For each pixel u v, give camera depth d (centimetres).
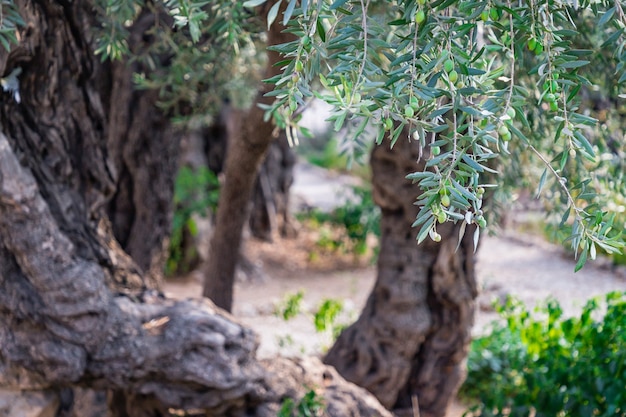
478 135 138
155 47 354
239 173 430
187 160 903
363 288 880
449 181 136
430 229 140
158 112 480
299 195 1346
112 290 302
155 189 497
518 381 503
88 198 301
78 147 293
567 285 847
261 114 385
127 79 473
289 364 347
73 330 276
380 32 151
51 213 284
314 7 144
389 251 427
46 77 273
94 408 357
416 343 424
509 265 935
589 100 301
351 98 138
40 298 272
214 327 297
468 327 425
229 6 219
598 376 360
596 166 300
